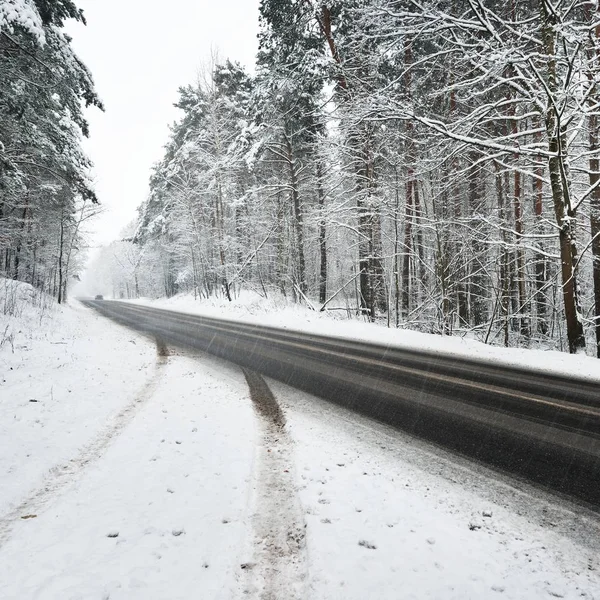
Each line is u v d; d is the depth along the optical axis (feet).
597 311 38.01
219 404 19.03
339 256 82.99
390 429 15.55
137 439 14.64
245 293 91.61
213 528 9.17
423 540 8.75
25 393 19.95
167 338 42.73
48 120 44.73
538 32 33.53
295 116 59.77
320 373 25.20
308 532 8.96
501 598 7.09
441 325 53.31
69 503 10.30
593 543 8.71
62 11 37.63
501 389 20.81
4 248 67.46
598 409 17.40
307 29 54.08
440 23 32.22
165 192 110.42
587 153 31.12
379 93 36.83
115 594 7.06
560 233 32.55
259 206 80.02
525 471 12.00
